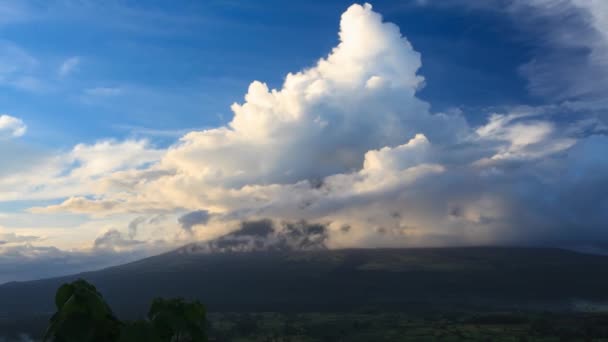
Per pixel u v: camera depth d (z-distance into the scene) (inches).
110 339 338.0
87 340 314.3
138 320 346.6
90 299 327.0
